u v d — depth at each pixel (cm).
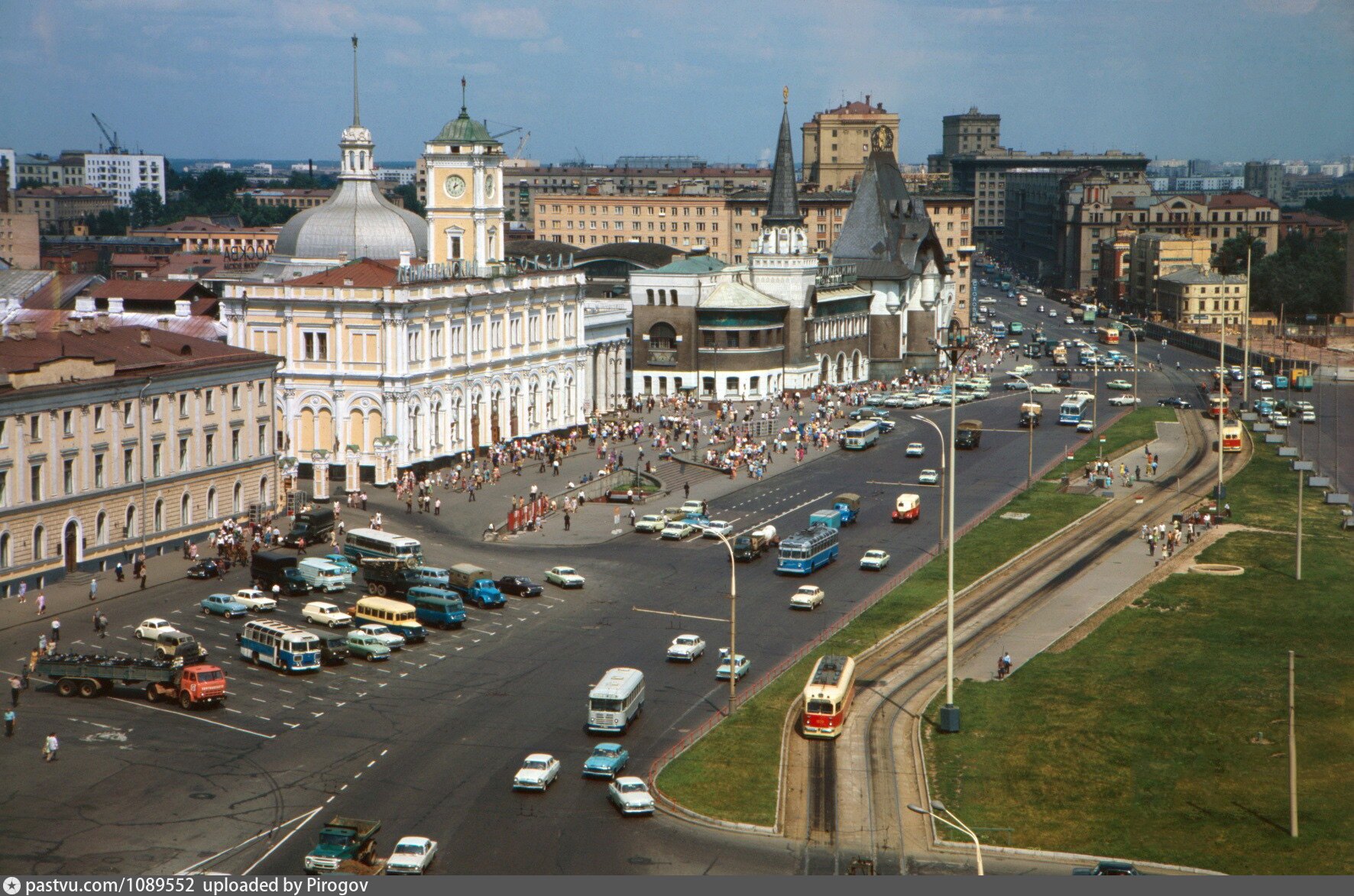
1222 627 14438
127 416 16212
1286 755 11200
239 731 11538
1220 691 12569
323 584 15362
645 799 10094
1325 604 15175
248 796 10300
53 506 15312
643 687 12181
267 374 18338
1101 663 13375
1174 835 9894
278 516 18575
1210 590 15800
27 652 13175
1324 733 11606
